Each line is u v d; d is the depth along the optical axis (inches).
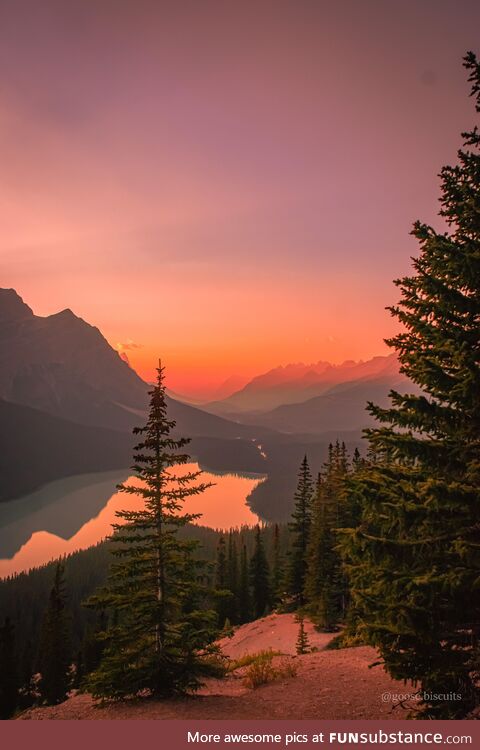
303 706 473.1
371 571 282.5
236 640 1537.9
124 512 559.2
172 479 556.4
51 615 2178.9
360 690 520.4
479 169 308.5
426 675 275.1
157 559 540.1
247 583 2837.1
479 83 304.2
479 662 269.6
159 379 564.7
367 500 287.7
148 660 525.0
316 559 1454.2
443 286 300.0
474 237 317.7
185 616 536.7
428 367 292.5
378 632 284.5
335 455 1566.2
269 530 6614.2
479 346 295.4
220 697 529.7
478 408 284.4
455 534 275.3
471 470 282.5
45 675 2060.8
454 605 278.1
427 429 302.2
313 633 1301.7
